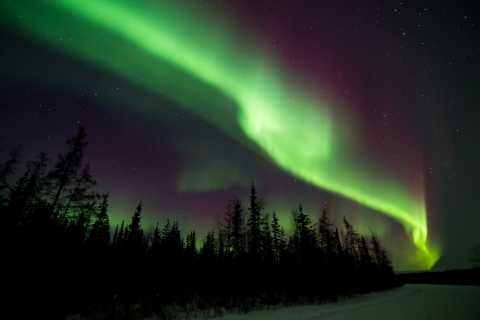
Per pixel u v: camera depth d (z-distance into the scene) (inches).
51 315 591.8
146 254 1083.3
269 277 1227.9
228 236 1206.9
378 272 2010.3
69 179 752.3
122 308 724.7
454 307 667.4
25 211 695.7
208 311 764.6
